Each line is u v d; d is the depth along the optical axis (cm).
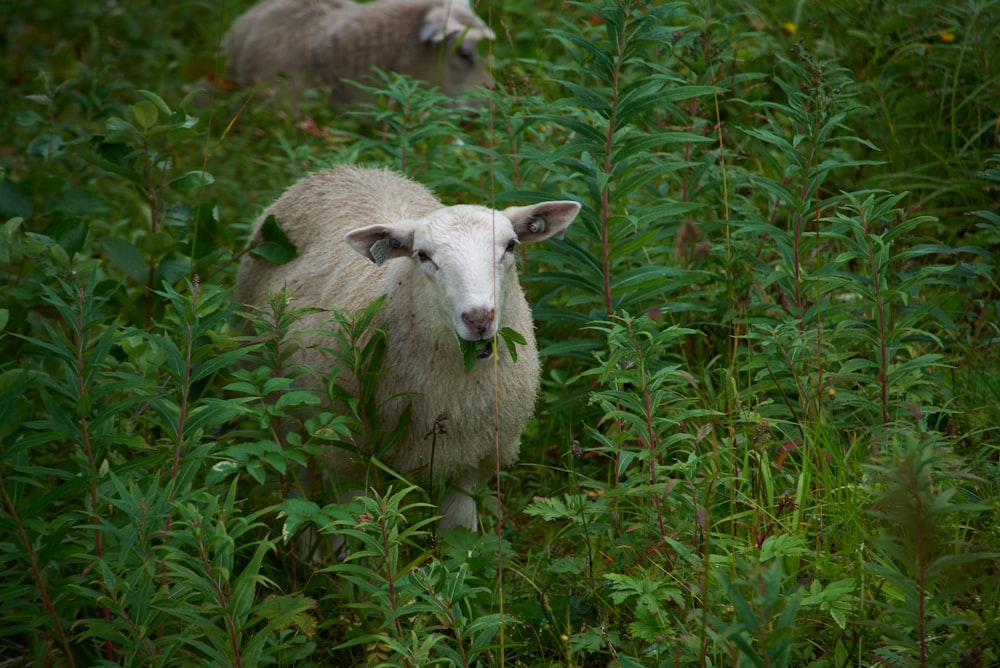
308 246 595
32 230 577
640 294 541
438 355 478
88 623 364
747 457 458
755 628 302
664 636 381
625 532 466
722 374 528
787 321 491
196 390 506
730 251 546
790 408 498
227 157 909
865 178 694
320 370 509
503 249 471
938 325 565
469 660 367
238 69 1157
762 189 627
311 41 1095
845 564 409
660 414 482
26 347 518
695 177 582
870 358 527
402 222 489
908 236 607
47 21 1185
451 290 452
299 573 494
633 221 503
